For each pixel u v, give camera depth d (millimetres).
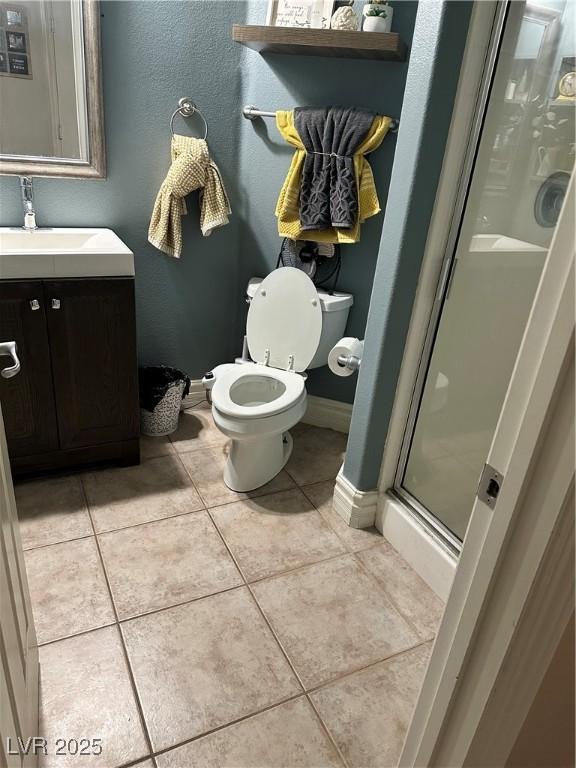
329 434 2551
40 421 1905
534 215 1363
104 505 1922
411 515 1766
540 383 528
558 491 527
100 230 2111
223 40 2102
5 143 1905
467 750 707
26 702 1047
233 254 2475
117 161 2113
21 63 1833
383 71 1982
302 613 1555
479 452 1581
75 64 1900
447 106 1367
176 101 2125
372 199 2053
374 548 1827
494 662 638
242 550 1771
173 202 2166
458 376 1619
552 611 570
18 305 1712
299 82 2102
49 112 1927
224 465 2221
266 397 2252
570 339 492
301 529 1889
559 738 647
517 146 1367
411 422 1776
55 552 1694
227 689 1325
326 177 2045
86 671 1333
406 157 1446
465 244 1523
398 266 1532
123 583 1601
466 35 1302
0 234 1896
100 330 1866
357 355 1889
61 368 1858
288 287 2139
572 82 1255
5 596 894
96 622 1469
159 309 2432
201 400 2676
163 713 1258
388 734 1258
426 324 1637
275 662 1404
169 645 1422
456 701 712
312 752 1207
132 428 2080
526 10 1275
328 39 1794
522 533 574
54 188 2041
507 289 1448
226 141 2268
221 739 1217
